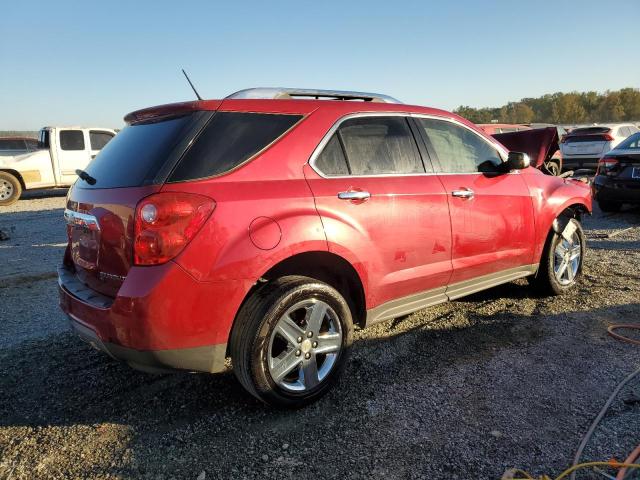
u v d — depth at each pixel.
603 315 4.05
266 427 2.65
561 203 4.41
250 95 2.91
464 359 3.38
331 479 2.24
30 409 2.88
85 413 2.84
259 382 2.59
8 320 4.39
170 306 2.34
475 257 3.73
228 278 2.44
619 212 9.39
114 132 15.95
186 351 2.43
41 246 7.80
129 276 2.37
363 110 3.21
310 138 2.89
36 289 5.38
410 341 3.70
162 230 2.33
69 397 3.01
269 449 2.46
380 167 3.20
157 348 2.36
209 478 2.27
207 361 2.50
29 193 17.95
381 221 3.07
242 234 2.49
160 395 3.02
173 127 2.64
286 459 2.38
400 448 2.44
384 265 3.12
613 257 5.94
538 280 4.49
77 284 2.87
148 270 2.34
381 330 3.94
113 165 2.78
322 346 2.84
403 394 2.95
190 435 2.60
